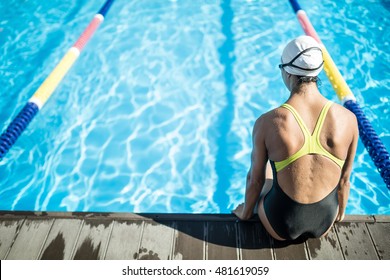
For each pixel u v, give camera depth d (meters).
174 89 4.52
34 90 4.48
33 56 4.87
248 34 5.18
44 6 5.61
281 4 5.66
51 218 2.46
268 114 1.85
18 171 3.80
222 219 2.46
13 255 2.25
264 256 2.25
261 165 1.99
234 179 3.79
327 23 5.32
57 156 3.91
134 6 5.62
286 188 1.90
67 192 3.66
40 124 4.16
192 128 4.17
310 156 1.80
